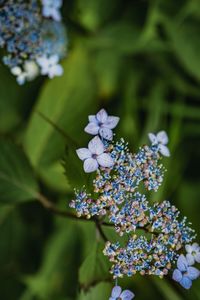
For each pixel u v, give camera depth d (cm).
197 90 95
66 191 86
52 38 72
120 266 55
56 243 91
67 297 89
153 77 96
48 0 70
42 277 90
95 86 88
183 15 92
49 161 85
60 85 85
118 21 93
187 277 55
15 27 69
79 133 84
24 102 92
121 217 54
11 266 90
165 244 55
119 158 54
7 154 72
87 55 89
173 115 93
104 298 66
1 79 89
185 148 94
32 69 72
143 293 84
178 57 93
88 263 58
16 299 89
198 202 91
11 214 91
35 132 84
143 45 93
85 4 91
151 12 92
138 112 94
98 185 54
